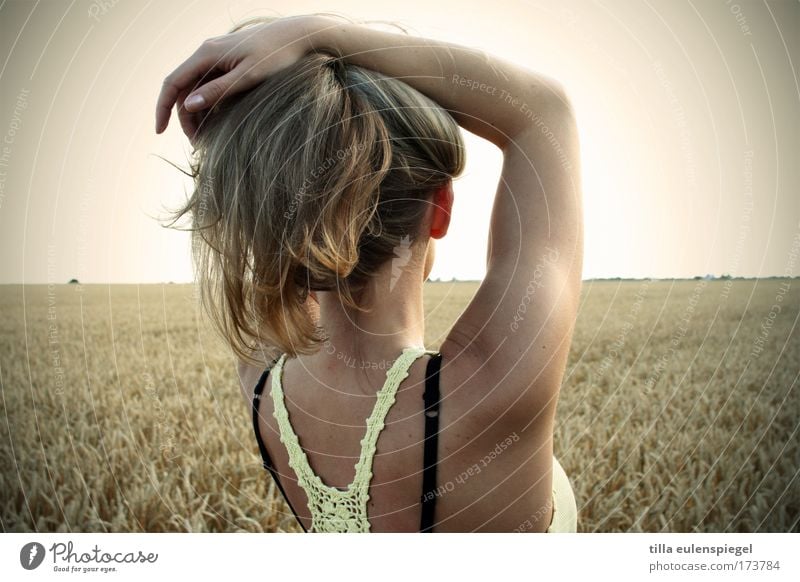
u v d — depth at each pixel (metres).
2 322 12.38
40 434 4.54
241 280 0.90
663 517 3.58
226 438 4.23
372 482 0.94
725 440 4.62
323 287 0.91
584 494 3.73
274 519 3.45
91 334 10.68
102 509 3.56
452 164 0.92
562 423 4.73
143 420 4.59
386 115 0.86
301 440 1.06
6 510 3.51
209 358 6.69
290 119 0.83
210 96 0.85
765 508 3.61
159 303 16.84
